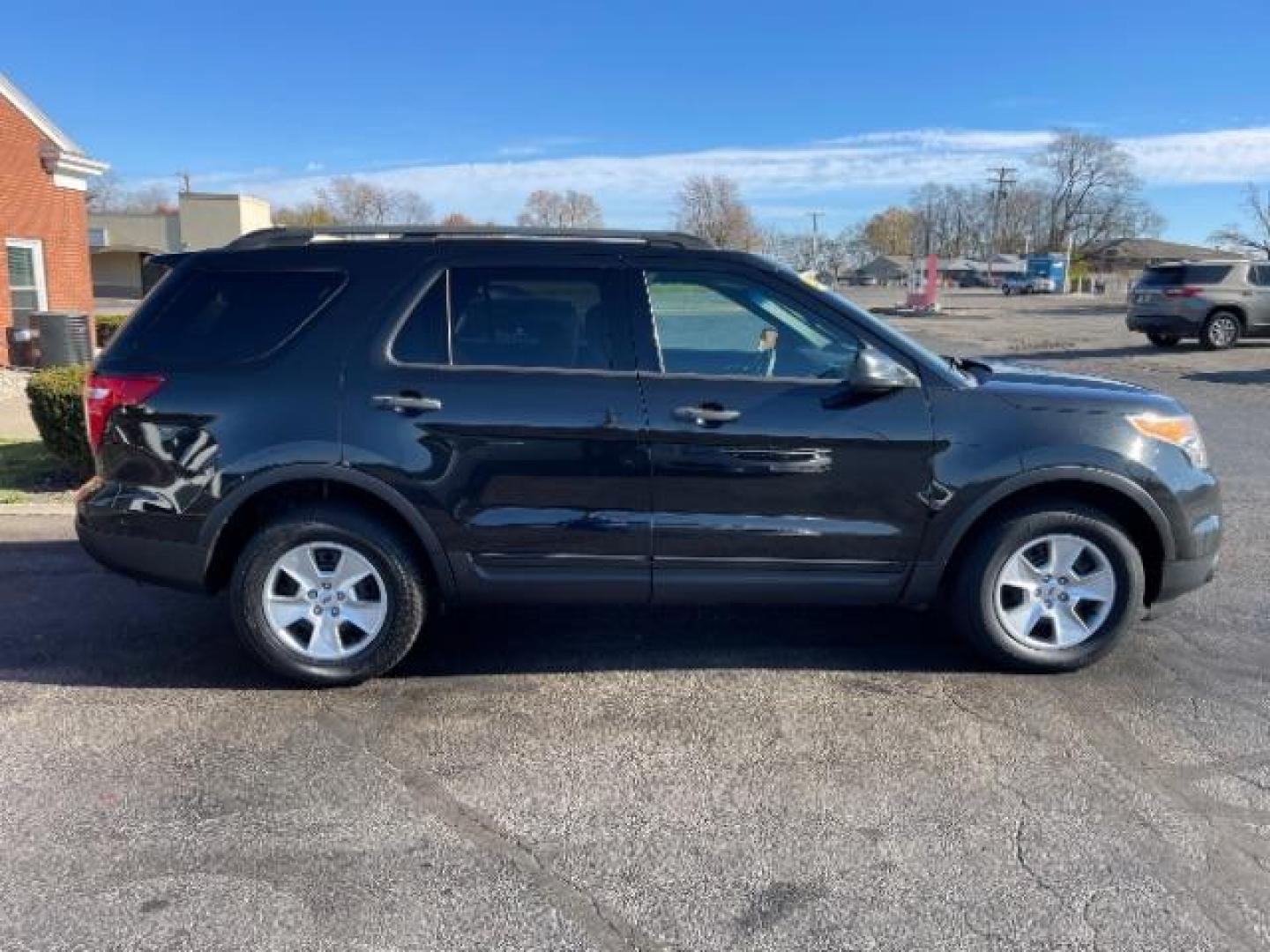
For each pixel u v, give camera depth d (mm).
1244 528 6801
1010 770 3537
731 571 4113
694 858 3020
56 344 16375
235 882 2883
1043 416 4098
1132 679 4301
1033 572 4266
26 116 16891
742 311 4109
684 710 4016
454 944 2633
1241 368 17688
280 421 3992
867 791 3402
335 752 3658
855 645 4680
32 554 6105
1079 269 94625
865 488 4059
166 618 5020
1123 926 2717
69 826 3160
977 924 2721
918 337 28594
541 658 4527
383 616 4156
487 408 3979
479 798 3352
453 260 4113
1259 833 3154
